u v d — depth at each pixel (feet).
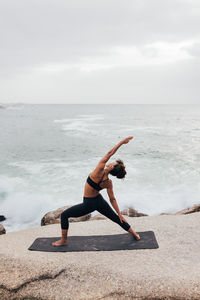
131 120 199.11
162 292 10.32
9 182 44.70
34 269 11.82
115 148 12.84
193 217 17.79
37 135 109.91
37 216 32.40
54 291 11.10
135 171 51.57
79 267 11.78
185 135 109.19
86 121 187.62
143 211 33.47
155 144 86.12
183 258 12.46
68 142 90.89
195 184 43.09
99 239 14.82
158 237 14.92
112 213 13.87
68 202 35.99
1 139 98.32
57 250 13.50
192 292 10.19
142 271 11.41
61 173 50.26
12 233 16.40
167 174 49.26
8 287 11.40
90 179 13.07
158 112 359.66
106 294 10.66
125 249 13.48
